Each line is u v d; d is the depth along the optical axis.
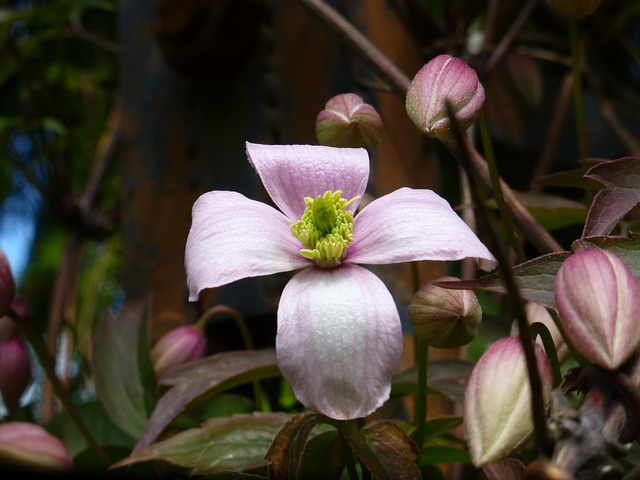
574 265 0.16
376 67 0.26
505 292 0.17
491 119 0.40
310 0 0.27
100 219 0.45
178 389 0.23
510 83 0.41
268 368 0.24
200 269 0.18
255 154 0.21
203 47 0.33
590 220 0.19
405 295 0.30
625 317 0.15
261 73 0.33
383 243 0.19
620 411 0.14
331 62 0.32
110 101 0.53
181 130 0.35
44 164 0.46
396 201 0.19
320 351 0.17
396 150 0.32
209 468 0.21
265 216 0.20
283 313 0.17
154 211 0.35
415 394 0.24
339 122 0.22
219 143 0.34
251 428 0.22
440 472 0.25
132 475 0.23
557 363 0.19
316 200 0.19
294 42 0.33
